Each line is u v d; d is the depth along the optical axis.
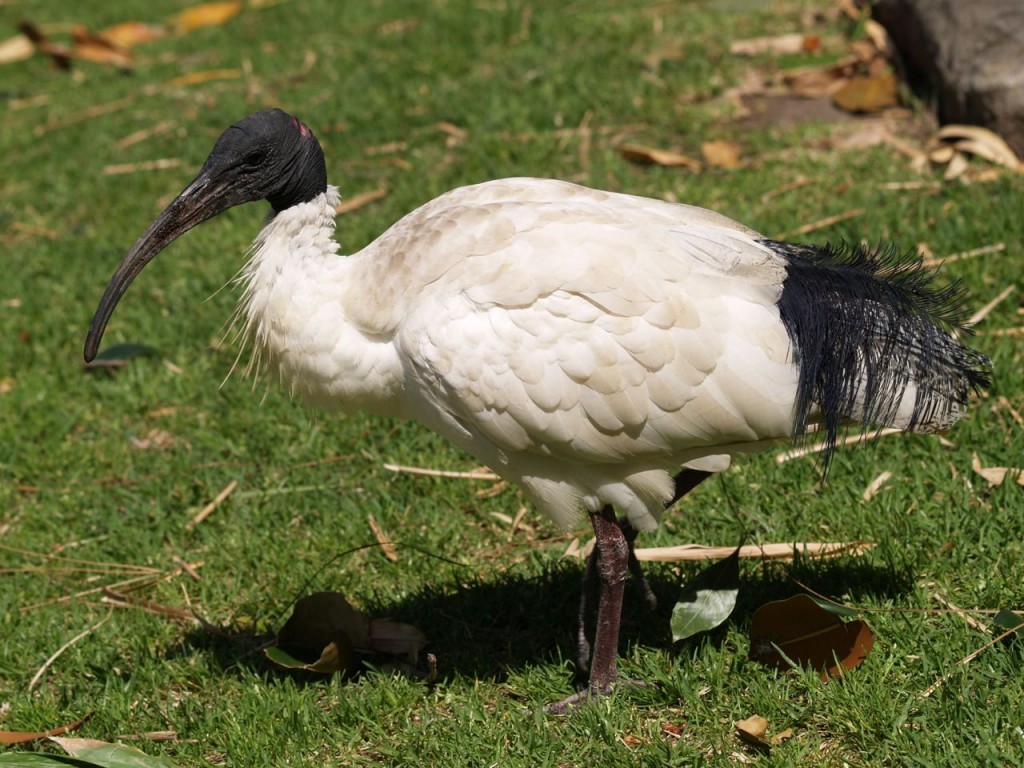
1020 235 11.41
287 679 8.00
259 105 16.94
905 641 7.57
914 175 12.79
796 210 12.32
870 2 15.42
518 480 7.58
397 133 15.34
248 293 8.09
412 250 7.34
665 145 14.20
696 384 6.98
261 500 10.20
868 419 7.22
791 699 7.35
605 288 6.98
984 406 9.70
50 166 16.45
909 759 6.64
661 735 7.27
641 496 7.42
